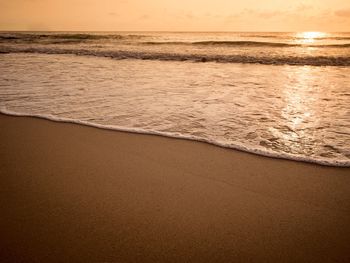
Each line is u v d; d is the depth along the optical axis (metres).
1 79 8.79
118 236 2.04
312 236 2.06
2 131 4.38
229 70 10.95
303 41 28.25
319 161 3.24
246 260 1.84
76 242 1.98
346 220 2.24
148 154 3.49
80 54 17.33
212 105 5.72
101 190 2.68
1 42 26.86
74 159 3.37
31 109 5.53
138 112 5.27
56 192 2.64
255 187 2.73
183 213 2.33
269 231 2.12
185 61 14.18
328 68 11.70
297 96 6.53
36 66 11.91
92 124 4.60
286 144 3.74
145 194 2.61
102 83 8.23
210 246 1.96
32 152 3.58
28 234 2.06
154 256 1.86
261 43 22.02
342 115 5.02
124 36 37.53
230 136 4.03
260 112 5.23
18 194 2.61
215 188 2.72
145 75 9.70
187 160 3.32
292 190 2.68
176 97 6.43
